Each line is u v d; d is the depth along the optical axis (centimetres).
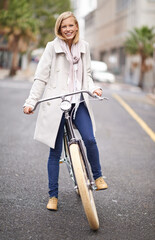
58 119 380
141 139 834
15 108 1288
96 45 6694
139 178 525
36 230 335
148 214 388
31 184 469
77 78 384
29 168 545
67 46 383
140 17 4350
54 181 392
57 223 354
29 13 3750
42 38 4644
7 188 448
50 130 382
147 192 463
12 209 382
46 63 384
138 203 421
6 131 848
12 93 1864
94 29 6862
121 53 5188
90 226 336
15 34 3691
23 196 423
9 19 3578
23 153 641
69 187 466
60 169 548
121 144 766
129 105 1644
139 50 3662
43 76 385
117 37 5322
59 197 427
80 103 386
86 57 397
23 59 5447
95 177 383
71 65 380
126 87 3472
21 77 3694
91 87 388
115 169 566
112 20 5594
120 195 446
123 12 5044
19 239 315
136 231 344
